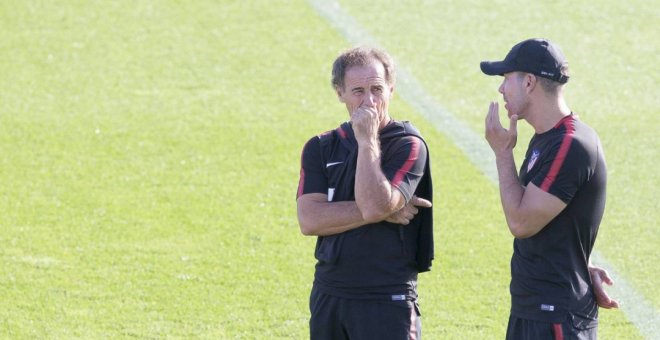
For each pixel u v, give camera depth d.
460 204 33.75
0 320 25.56
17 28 51.72
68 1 54.88
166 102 43.94
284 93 44.97
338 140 17.95
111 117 42.22
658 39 51.22
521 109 17.39
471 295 27.22
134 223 32.38
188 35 51.25
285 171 36.91
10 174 36.47
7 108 43.00
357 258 17.45
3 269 28.73
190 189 35.28
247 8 54.41
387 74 17.58
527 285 17.36
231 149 38.94
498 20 53.38
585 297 17.30
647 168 37.34
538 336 17.20
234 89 45.44
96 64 48.03
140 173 36.69
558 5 55.03
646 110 43.44
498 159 17.38
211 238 31.25
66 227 32.03
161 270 28.88
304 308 26.50
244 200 34.34
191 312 26.25
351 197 17.64
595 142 17.02
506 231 31.59
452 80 46.72
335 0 55.72
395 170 17.20
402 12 54.31
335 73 17.69
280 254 30.08
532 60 17.09
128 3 54.78
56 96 44.50
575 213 16.95
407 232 17.72
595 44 50.69
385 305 17.53
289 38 51.06
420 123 41.75
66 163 37.56
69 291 27.41
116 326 25.36
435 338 24.62
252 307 26.58
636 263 29.42
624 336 24.83
